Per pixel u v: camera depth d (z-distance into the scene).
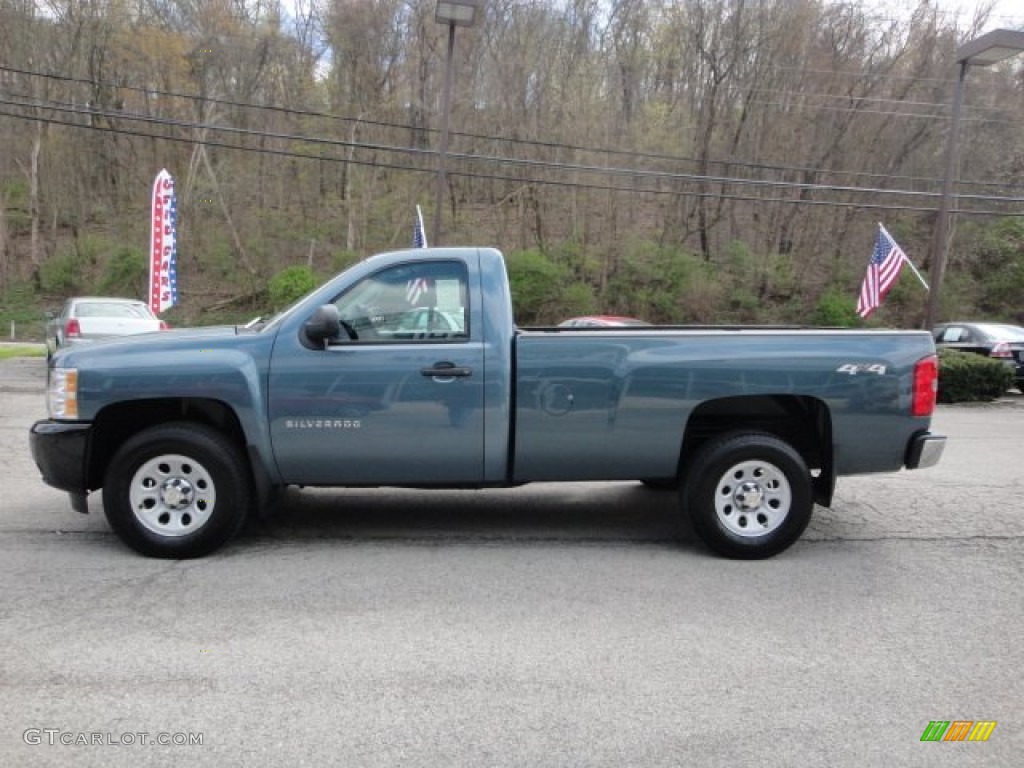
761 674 3.46
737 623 4.02
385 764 2.75
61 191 37.34
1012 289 33.53
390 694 3.23
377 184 34.44
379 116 33.78
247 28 34.94
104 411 4.88
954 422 12.15
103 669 3.41
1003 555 5.22
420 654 3.61
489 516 6.07
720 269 34.25
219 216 35.84
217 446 4.85
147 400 4.96
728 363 4.99
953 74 30.67
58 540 5.23
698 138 33.69
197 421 5.08
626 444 5.05
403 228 34.47
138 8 35.69
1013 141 31.77
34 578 4.51
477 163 32.53
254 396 4.82
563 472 5.12
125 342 5.00
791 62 32.62
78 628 3.83
